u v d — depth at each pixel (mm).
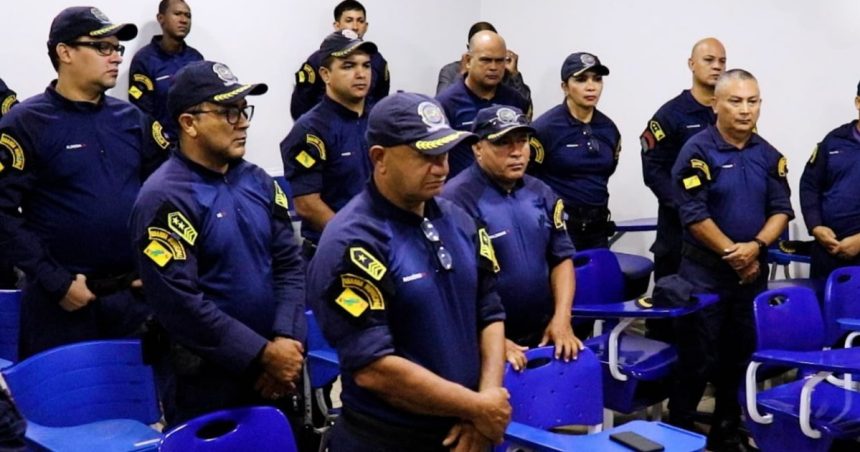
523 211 2949
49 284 2826
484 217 2877
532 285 2910
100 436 2146
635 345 3586
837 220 4207
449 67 5867
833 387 3193
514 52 6250
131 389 2453
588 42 5938
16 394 2236
